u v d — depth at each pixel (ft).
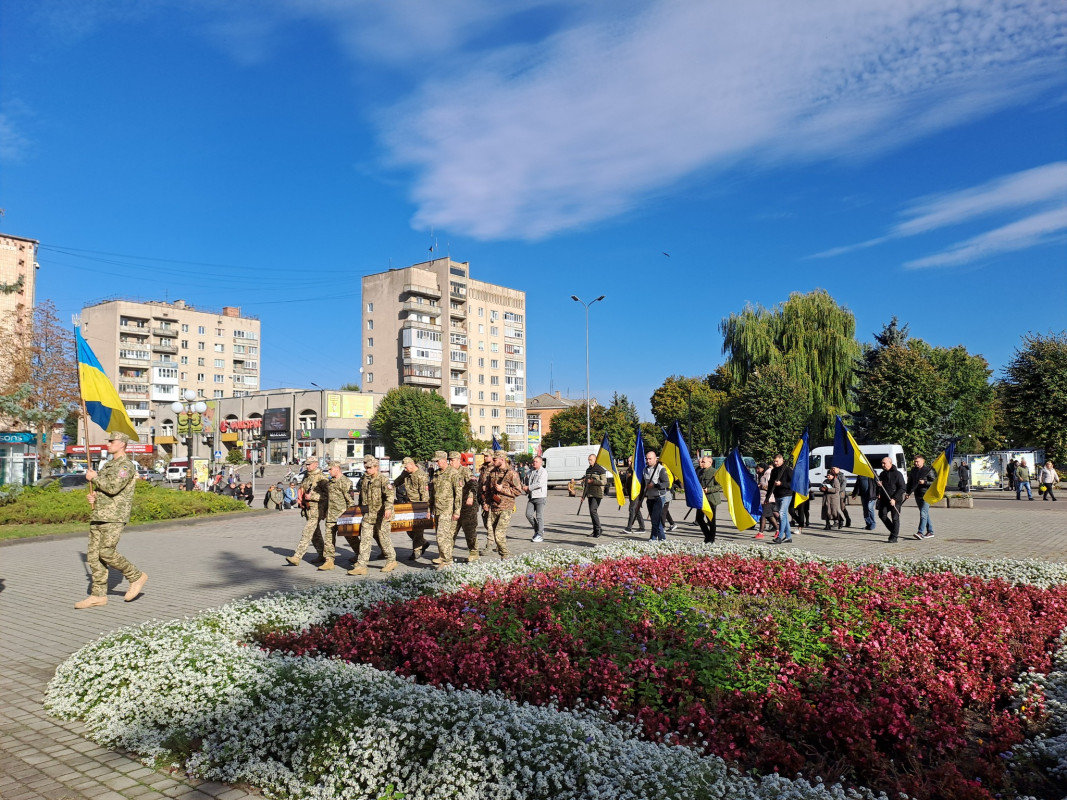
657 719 15.46
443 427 271.49
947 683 17.22
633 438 208.64
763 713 16.21
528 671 17.75
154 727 16.30
